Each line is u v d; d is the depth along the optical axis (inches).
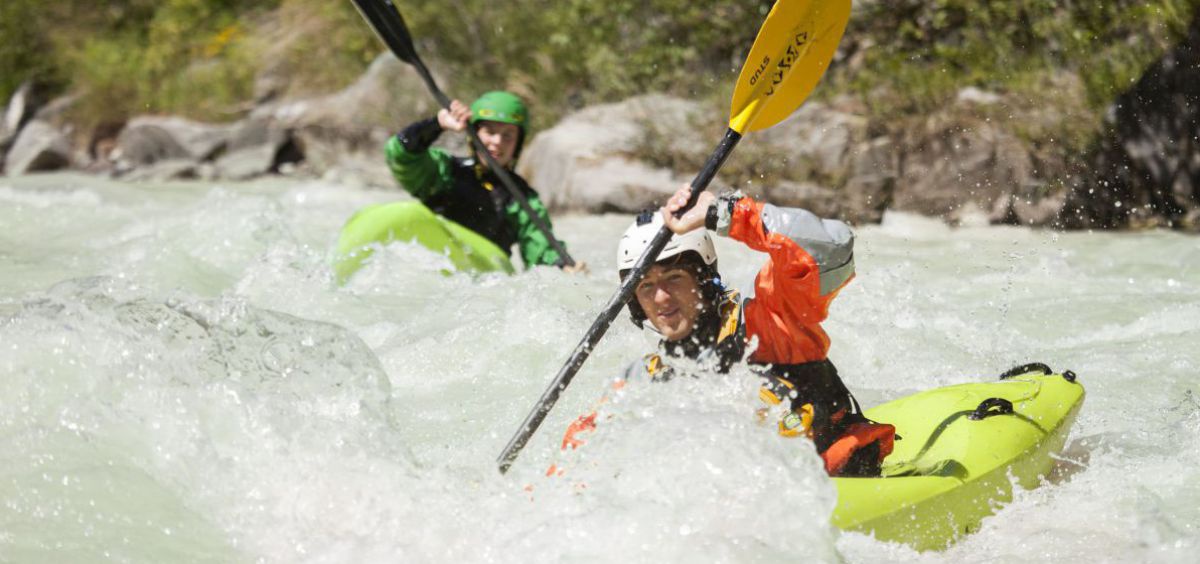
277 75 2098.9
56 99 2178.9
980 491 507.5
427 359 731.4
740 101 545.6
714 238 1214.3
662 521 457.1
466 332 762.8
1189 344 794.8
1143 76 1462.8
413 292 903.7
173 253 969.5
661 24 1768.0
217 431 539.8
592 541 453.7
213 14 2317.9
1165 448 603.5
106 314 599.8
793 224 464.4
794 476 462.6
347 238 973.8
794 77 553.0
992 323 861.2
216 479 515.5
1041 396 578.2
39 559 457.7
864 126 1488.7
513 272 1022.4
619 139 1569.9
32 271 956.6
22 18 2261.3
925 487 485.7
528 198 1058.7
